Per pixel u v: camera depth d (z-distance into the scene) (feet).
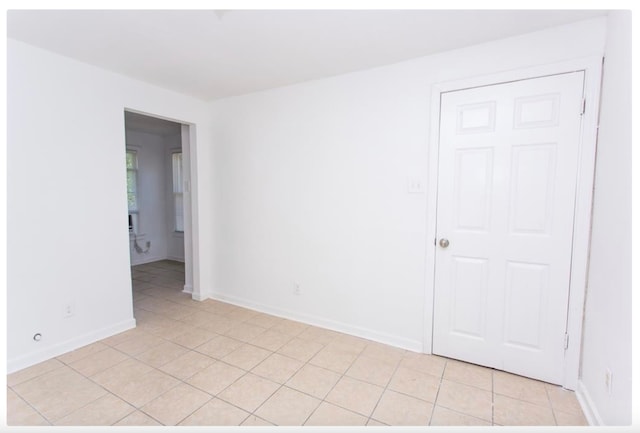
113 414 5.62
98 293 8.36
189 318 9.91
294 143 9.45
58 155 7.47
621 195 4.67
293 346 8.14
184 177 11.78
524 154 6.44
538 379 6.57
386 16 5.73
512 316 6.76
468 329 7.25
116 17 5.80
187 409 5.77
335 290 9.02
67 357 7.50
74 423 5.38
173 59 7.63
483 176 6.86
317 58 7.50
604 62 5.64
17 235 6.88
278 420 5.50
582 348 6.12
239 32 6.33
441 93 7.19
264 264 10.36
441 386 6.44
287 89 9.45
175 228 18.20
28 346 7.11
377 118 8.04
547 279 6.38
